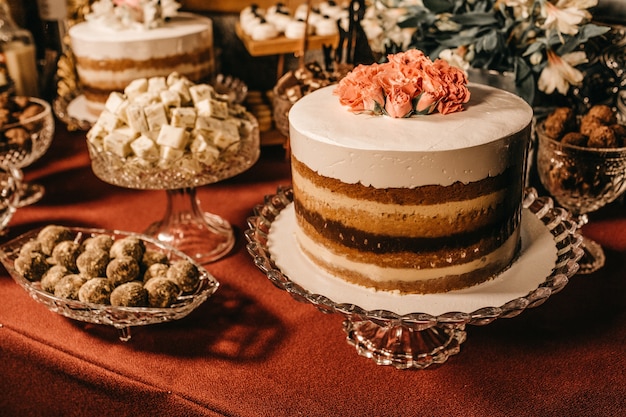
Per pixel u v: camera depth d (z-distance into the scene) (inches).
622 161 27.9
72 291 26.0
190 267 27.1
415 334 25.9
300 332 26.7
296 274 24.6
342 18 43.9
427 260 23.0
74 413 26.9
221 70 51.5
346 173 22.2
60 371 26.1
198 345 26.0
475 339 26.0
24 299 28.6
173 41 38.4
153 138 29.5
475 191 22.2
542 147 29.7
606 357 24.9
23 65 44.9
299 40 44.1
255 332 26.7
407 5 30.9
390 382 24.3
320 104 24.8
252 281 29.7
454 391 23.8
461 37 29.8
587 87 31.8
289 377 24.5
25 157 36.1
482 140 21.7
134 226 34.3
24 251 28.4
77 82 45.9
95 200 37.1
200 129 29.3
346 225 23.2
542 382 24.0
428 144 21.5
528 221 27.7
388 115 23.4
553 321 26.8
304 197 24.3
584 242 30.7
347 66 36.9
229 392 23.9
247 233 26.1
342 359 25.3
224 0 49.7
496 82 30.5
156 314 25.5
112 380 25.0
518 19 28.7
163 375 24.6
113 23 39.4
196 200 34.1
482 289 23.8
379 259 23.2
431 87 22.9
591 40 30.8
